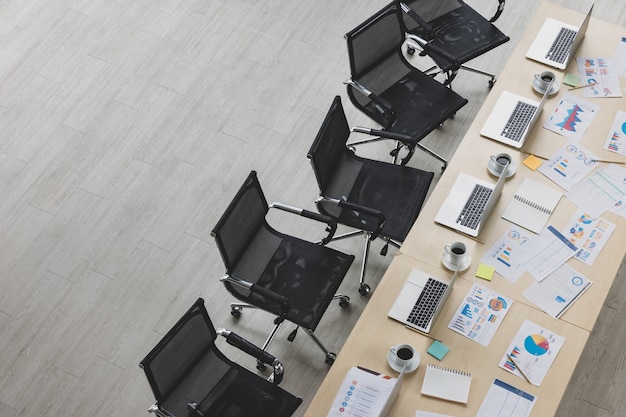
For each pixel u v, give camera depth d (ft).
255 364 15.69
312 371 15.53
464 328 13.12
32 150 18.92
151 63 20.45
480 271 13.75
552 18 17.61
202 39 20.93
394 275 13.79
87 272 16.97
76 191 18.21
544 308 13.35
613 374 15.38
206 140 19.01
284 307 14.11
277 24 21.24
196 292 16.66
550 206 14.56
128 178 18.39
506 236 14.20
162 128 19.22
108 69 20.36
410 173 16.26
